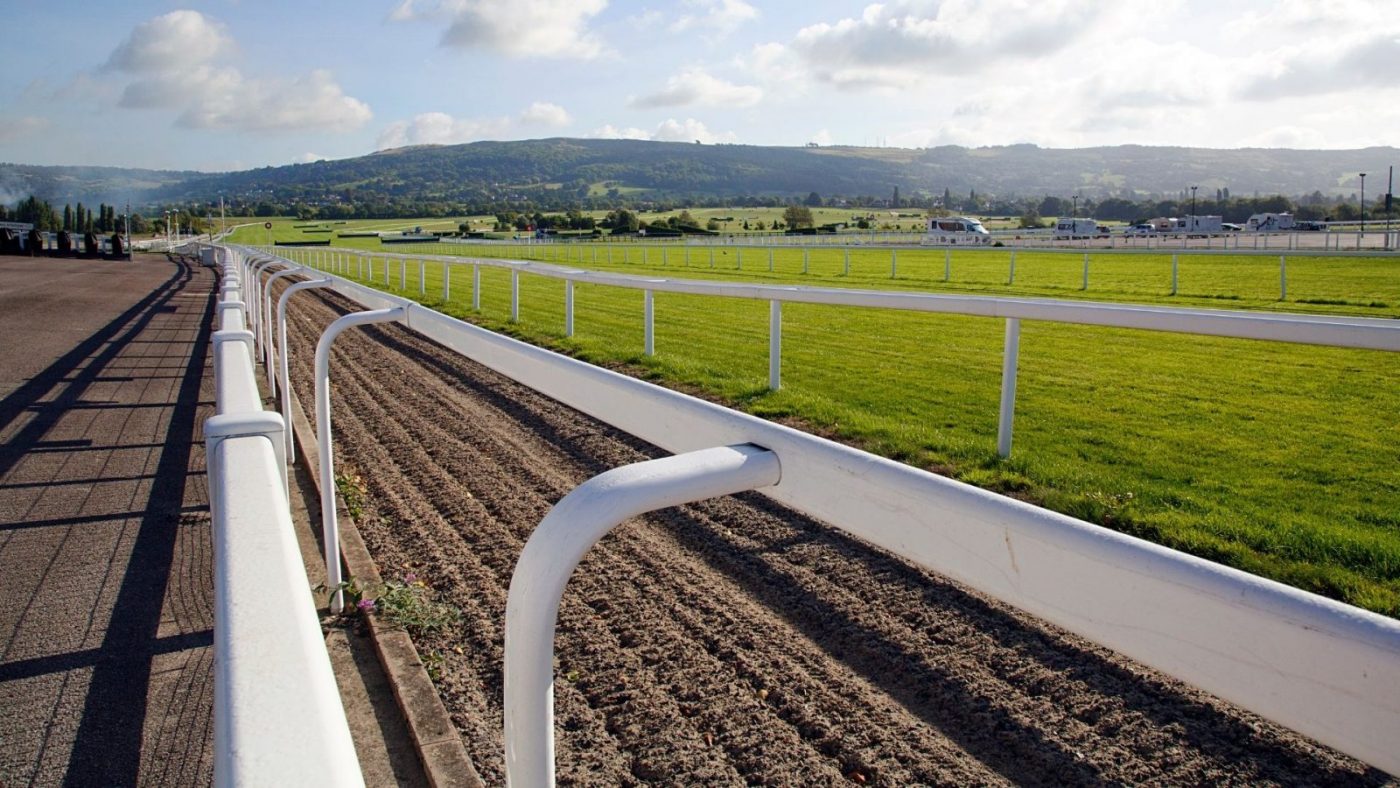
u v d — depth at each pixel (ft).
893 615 11.91
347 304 66.13
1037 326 47.01
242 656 2.98
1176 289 65.46
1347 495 17.03
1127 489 17.07
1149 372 32.17
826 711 9.61
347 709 10.29
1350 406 25.82
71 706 10.44
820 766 8.66
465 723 9.75
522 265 44.32
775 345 26.94
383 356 38.06
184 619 12.78
